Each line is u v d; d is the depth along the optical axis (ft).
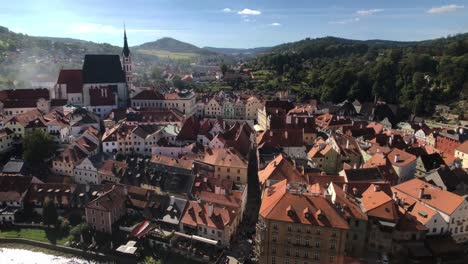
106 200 380.99
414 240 314.76
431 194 347.15
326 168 473.26
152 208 388.98
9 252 364.79
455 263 305.32
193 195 408.46
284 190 303.89
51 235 385.91
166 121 632.38
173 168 458.09
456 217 324.60
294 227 277.85
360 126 620.90
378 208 313.32
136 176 445.37
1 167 499.10
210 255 336.08
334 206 284.41
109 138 531.50
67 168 479.41
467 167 499.10
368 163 437.58
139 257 349.00
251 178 479.00
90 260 355.97
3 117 611.47
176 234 356.59
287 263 287.69
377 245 310.86
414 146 517.55
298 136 518.78
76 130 569.64
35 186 433.48
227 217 351.25
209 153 480.64
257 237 295.28
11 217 402.31
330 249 274.36
